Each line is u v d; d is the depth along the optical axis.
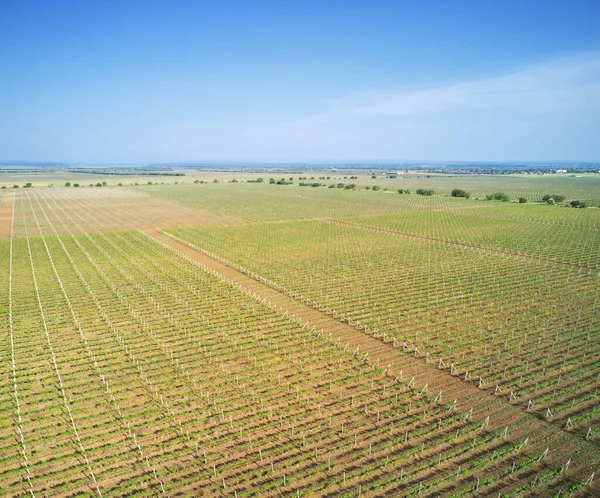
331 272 78.12
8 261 85.69
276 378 42.03
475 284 70.38
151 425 35.09
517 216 139.88
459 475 29.31
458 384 40.59
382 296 65.50
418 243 101.88
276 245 100.56
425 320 56.06
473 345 48.75
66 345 49.56
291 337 51.25
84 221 134.38
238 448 32.25
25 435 34.00
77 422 35.56
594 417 35.34
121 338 51.00
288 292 67.19
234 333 52.62
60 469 30.41
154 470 30.17
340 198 197.75
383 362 45.06
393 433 33.59
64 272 78.06
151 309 60.50
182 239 107.56
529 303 61.22
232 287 69.81
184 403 38.16
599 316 55.84
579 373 41.75
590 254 88.88
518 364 44.06
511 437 33.03
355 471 29.72
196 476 29.52
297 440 33.00
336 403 37.72
